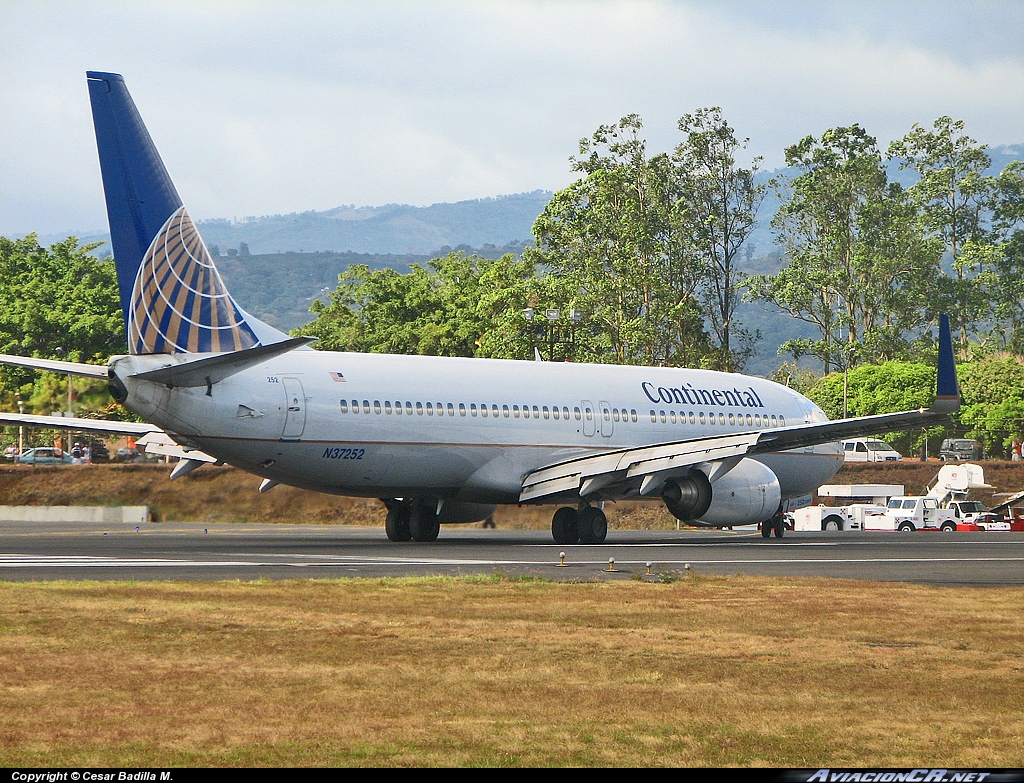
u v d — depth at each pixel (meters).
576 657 42.91
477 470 112.94
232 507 170.62
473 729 32.09
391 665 40.97
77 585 61.44
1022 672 41.22
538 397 117.19
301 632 47.34
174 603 54.88
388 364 109.00
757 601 59.56
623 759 29.38
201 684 37.41
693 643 46.25
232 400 97.69
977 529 197.50
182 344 95.94
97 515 170.00
